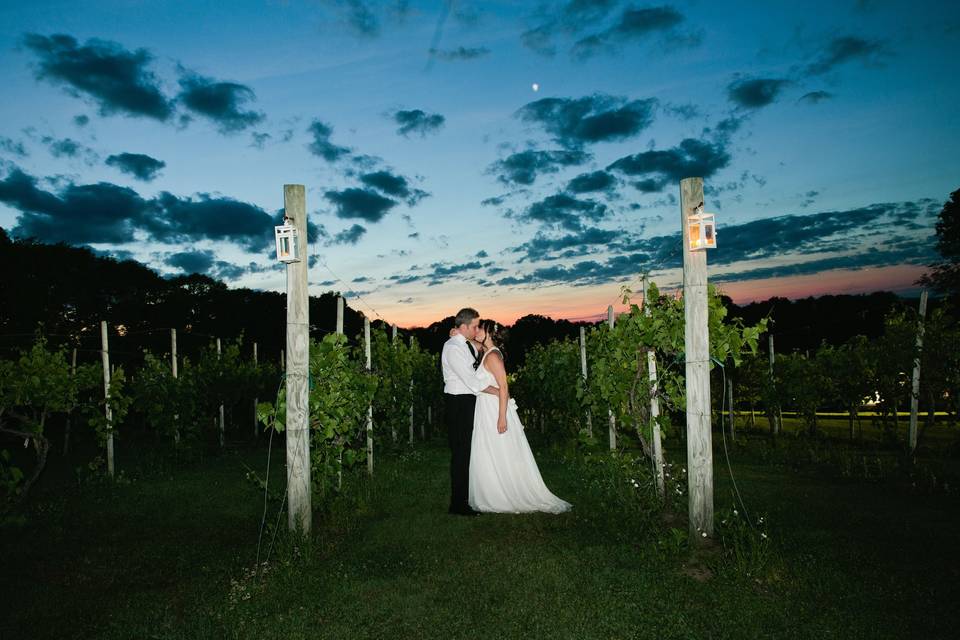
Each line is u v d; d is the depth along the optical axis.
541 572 4.03
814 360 12.20
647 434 6.12
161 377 10.91
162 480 8.38
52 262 24.86
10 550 4.91
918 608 3.41
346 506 5.94
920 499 6.30
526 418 17.50
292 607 3.57
